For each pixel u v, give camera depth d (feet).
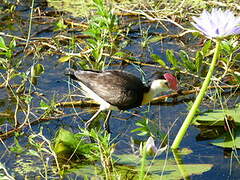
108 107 27.94
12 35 37.60
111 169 23.39
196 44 37.32
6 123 27.84
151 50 36.35
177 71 32.60
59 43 36.40
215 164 23.90
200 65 31.37
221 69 34.01
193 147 25.45
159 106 30.22
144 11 41.47
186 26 40.09
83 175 23.00
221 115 27.04
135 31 39.34
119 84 27.55
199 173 22.79
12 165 23.89
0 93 30.71
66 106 29.99
